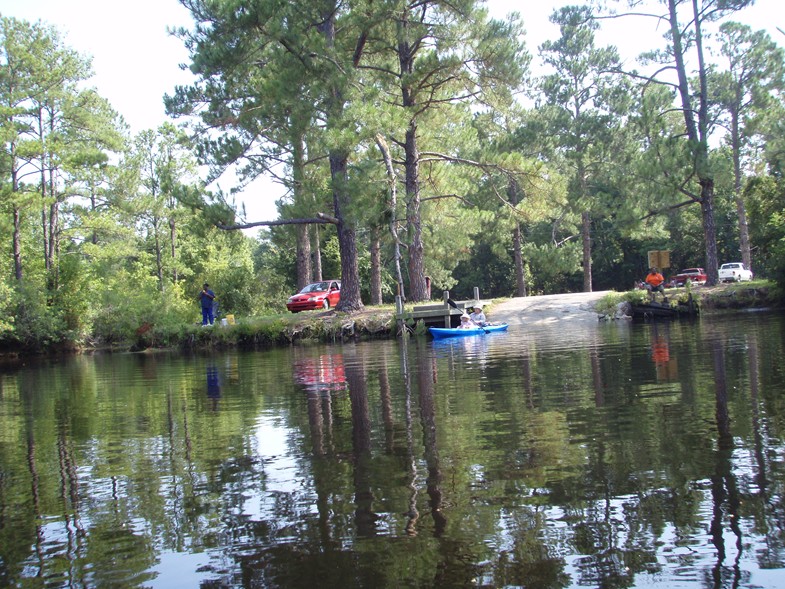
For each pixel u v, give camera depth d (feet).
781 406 23.11
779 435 19.35
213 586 12.11
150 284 122.93
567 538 13.24
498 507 15.05
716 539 12.86
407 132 92.48
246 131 78.43
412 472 18.10
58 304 107.14
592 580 11.55
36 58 109.09
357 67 83.46
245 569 12.70
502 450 19.75
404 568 12.31
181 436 25.11
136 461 21.58
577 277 205.16
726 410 23.11
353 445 21.61
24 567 13.44
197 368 54.80
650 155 93.91
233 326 83.35
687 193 95.35
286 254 159.74
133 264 150.92
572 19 104.68
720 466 16.89
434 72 84.33
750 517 13.70
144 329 92.27
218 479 18.75
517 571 12.00
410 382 35.76
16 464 22.20
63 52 113.80
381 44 90.02
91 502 17.46
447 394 30.68
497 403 27.48
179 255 158.61
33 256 125.59
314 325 80.59
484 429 22.65
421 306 80.53
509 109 96.22
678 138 96.17
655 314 80.89
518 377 34.94
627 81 144.46
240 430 25.43
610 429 21.50
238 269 131.75
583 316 84.74
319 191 79.77
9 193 96.32
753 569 11.68
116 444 24.49
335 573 12.26
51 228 116.47
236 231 109.40
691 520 13.75
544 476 17.03
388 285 163.84
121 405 34.91
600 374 34.17
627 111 146.82
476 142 95.91
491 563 12.34
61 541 14.78
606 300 86.69
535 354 46.44
